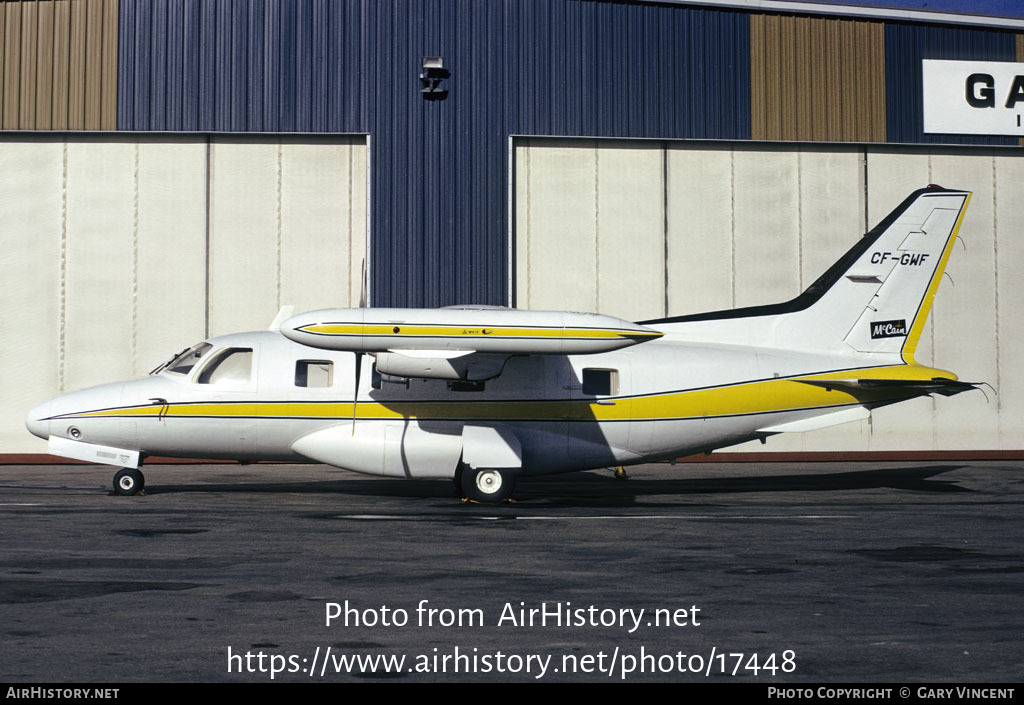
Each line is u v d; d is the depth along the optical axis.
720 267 21.25
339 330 12.73
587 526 10.80
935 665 5.42
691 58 20.83
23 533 9.91
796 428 14.57
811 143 21.19
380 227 20.14
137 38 19.81
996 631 6.14
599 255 20.95
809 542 9.73
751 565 8.37
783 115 21.02
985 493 14.95
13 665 5.25
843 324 14.80
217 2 19.94
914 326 14.87
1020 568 8.31
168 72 19.88
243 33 19.98
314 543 9.40
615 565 8.33
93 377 20.19
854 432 21.70
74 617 6.31
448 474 13.60
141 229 20.30
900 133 21.33
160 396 13.65
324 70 20.08
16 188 20.12
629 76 20.67
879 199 21.61
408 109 20.22
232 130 19.94
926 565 8.43
